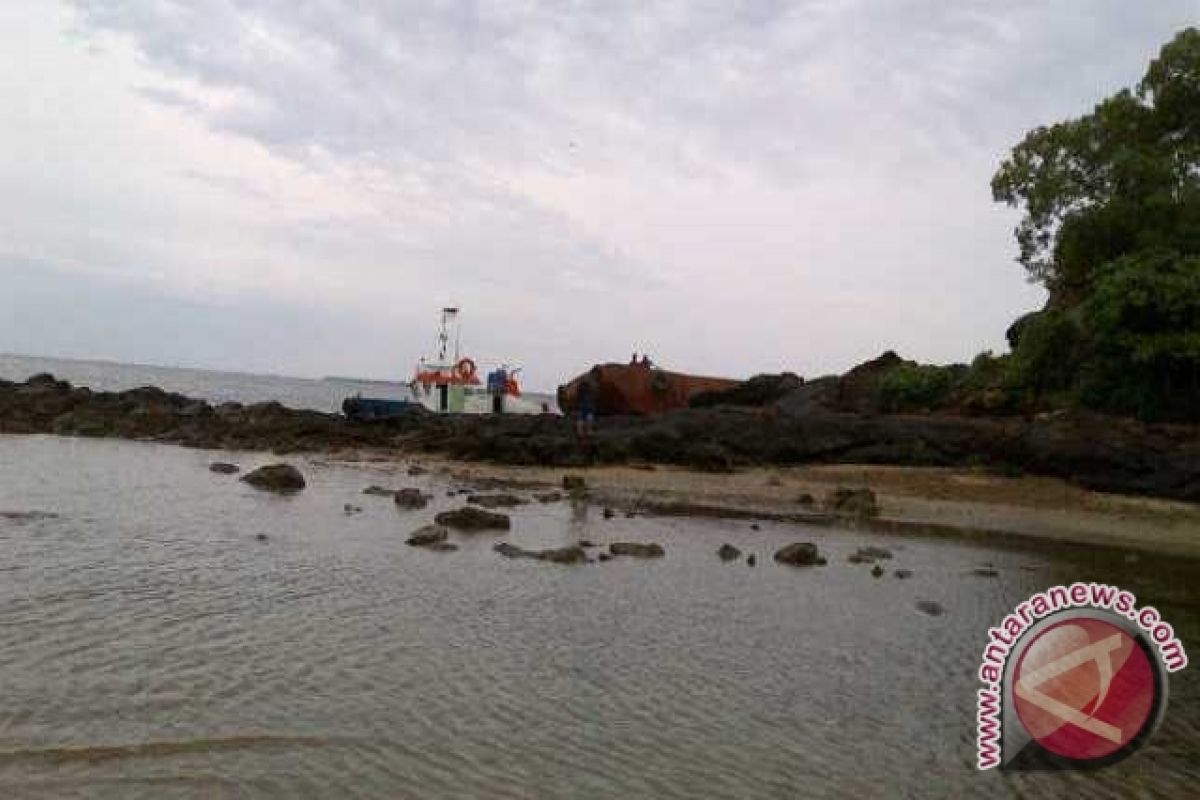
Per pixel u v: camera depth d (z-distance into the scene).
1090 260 37.91
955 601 16.70
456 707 10.12
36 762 8.18
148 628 12.31
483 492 28.67
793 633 14.04
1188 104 37.38
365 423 45.78
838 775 8.99
